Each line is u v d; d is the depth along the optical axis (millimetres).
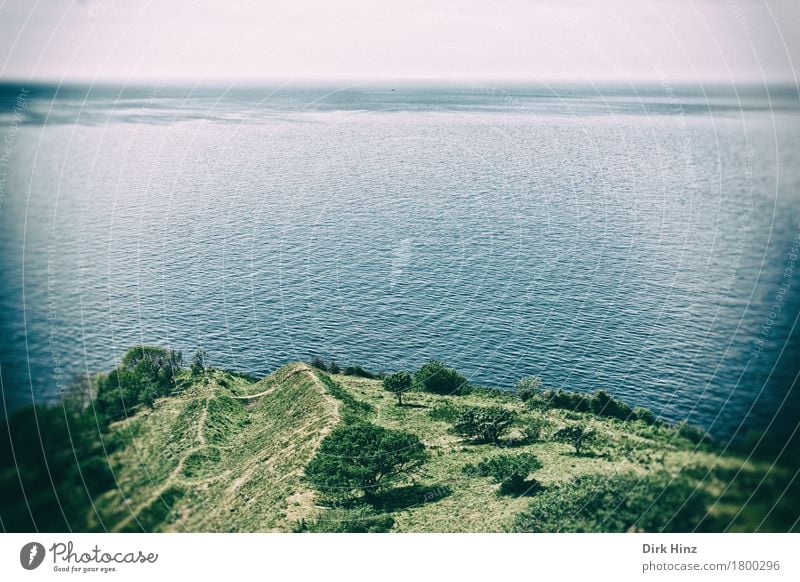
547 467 33062
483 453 35312
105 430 35094
